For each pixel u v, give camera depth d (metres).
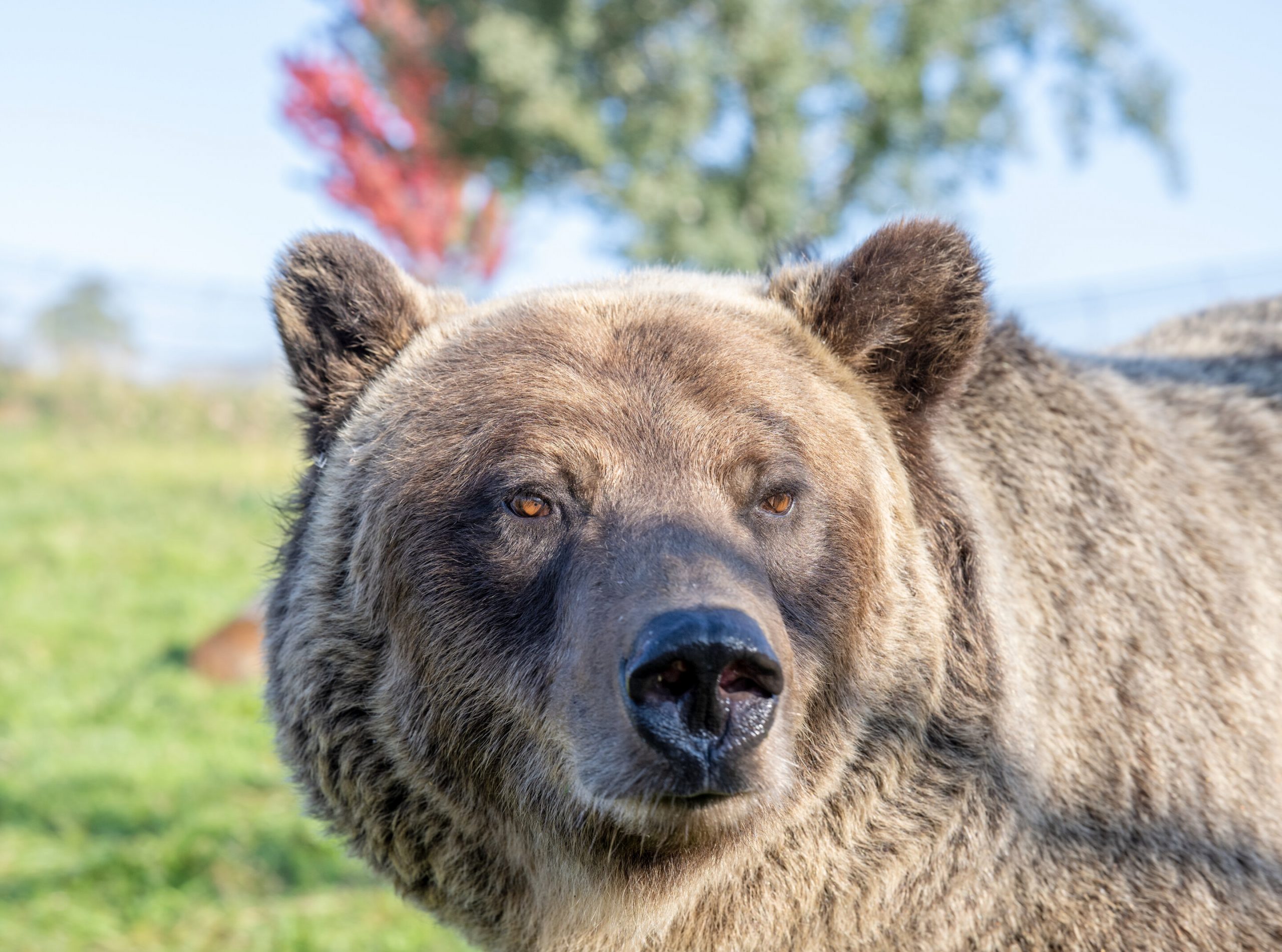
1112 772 3.38
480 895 3.47
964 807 3.28
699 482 3.05
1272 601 3.79
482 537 3.18
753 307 3.57
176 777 7.49
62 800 7.11
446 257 25.73
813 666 3.14
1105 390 3.93
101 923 5.61
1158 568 3.60
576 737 2.92
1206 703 3.50
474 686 3.22
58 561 13.41
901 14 21.38
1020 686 3.37
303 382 3.70
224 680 9.62
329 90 23.33
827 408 3.31
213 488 17.75
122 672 9.82
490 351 3.37
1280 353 4.62
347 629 3.45
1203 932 3.29
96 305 23.77
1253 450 4.11
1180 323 5.37
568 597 3.04
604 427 3.12
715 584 2.75
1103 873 3.30
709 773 2.71
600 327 3.35
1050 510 3.64
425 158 23.53
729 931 3.29
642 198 19.48
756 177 20.12
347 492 3.51
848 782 3.26
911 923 3.31
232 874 6.11
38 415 21.41
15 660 10.09
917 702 3.30
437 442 3.28
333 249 3.64
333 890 5.97
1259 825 3.47
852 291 3.46
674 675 2.72
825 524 3.19
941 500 3.44
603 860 3.21
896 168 21.47
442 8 21.53
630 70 20.14
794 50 19.77
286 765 3.74
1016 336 3.89
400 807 3.46
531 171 21.42
